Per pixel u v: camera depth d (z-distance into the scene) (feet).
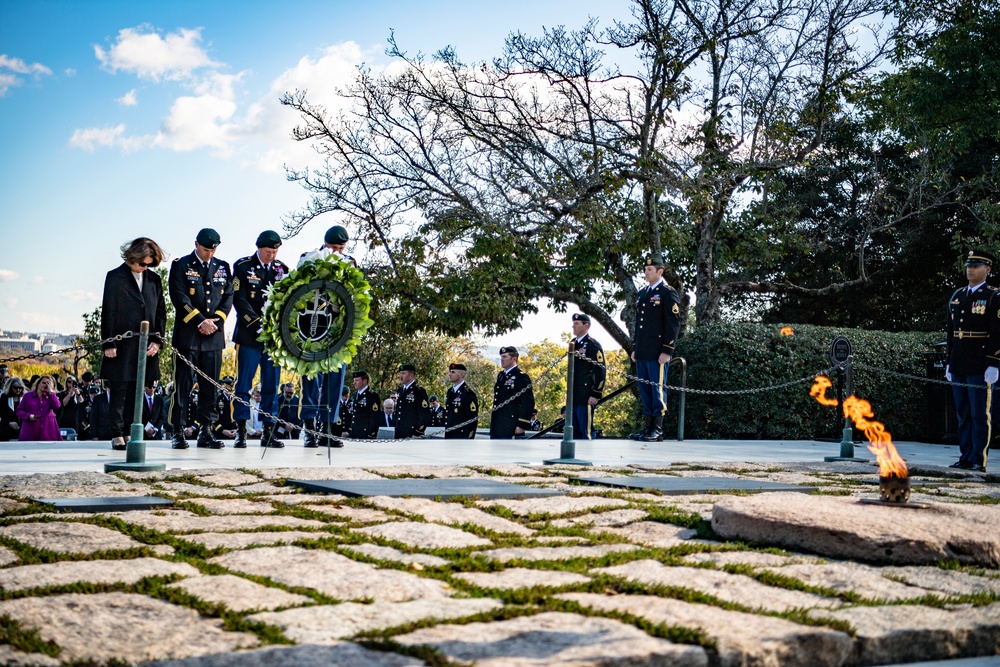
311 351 29.53
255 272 32.83
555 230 67.26
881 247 92.17
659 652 8.86
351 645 9.03
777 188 73.92
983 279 34.50
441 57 66.69
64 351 24.39
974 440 33.94
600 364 48.24
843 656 9.93
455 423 50.80
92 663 8.45
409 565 12.90
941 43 79.77
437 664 8.45
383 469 24.68
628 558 14.03
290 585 11.59
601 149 66.44
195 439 38.47
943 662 10.44
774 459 35.40
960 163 86.74
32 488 18.98
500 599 11.20
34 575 11.57
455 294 66.08
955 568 14.20
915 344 58.90
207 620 9.97
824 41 69.05
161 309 31.37
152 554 13.07
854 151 89.71
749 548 15.37
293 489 20.61
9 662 8.39
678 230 68.08
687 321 72.69
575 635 9.47
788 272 92.43
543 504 19.12
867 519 15.43
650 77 65.92
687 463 31.01
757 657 9.33
